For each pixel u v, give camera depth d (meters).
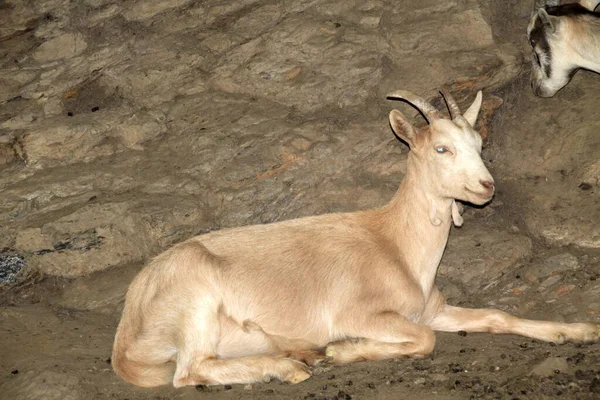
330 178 11.55
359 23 12.62
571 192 11.41
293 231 9.33
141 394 8.30
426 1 12.72
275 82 12.25
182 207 11.12
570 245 10.88
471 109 9.53
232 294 8.80
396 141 11.73
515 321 9.37
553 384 7.27
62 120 12.02
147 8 13.05
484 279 10.73
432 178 8.99
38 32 13.01
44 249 10.89
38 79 12.49
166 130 12.17
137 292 8.87
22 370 8.78
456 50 12.29
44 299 10.86
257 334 8.83
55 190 11.39
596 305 9.85
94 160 11.96
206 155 11.63
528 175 11.94
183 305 8.55
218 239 9.18
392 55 12.32
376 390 7.73
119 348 8.73
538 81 12.47
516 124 12.48
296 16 12.80
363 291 8.96
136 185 11.55
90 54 12.68
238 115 12.11
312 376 8.39
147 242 11.04
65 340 9.68
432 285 9.49
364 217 9.56
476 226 11.53
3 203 11.17
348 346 8.73
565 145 11.92
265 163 11.48
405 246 9.29
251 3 13.05
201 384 8.36
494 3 12.70
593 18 12.41
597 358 8.06
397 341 8.69
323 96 12.06
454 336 9.48
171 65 12.52
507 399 7.05
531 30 12.49
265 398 7.79
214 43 12.73
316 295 8.98
